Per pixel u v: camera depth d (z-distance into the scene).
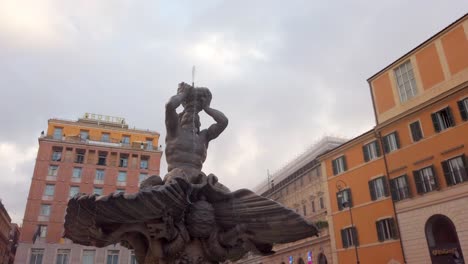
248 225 6.04
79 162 61.81
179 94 6.81
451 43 31.48
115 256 56.72
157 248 5.59
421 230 31.02
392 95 36.00
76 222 5.54
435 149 31.03
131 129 69.19
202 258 5.86
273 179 64.06
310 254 46.22
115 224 5.48
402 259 32.09
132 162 64.31
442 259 29.31
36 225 55.72
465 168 28.53
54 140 61.56
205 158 6.98
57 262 54.59
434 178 30.56
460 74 30.45
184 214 5.75
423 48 33.72
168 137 6.78
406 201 32.59
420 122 32.66
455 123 29.83
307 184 51.91
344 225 38.72
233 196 6.02
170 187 5.21
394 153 34.53
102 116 74.06
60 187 59.09
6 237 80.12
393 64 36.31
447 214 29.28
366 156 37.59
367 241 35.84
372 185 36.38
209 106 7.28
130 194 4.95
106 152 63.66
